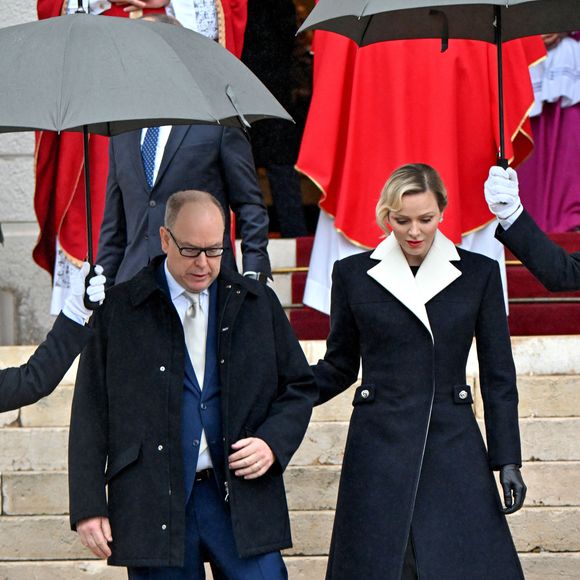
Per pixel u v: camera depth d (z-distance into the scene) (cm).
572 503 2106
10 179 3044
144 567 1527
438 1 1483
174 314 1533
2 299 3053
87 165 1514
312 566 2044
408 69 2488
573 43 3023
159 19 1811
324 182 2534
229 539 1525
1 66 1381
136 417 1516
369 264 1652
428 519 1567
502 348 1627
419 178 1569
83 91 1349
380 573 1558
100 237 1988
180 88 1376
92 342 1536
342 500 1616
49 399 2206
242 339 1547
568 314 2605
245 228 1920
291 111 3088
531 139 2575
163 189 1906
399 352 1611
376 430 1605
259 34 2797
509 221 1574
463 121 2502
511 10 1641
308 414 1562
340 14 1529
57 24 1420
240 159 1923
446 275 1616
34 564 2066
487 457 1609
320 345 2308
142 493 1501
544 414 2200
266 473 1536
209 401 1534
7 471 2148
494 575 1561
